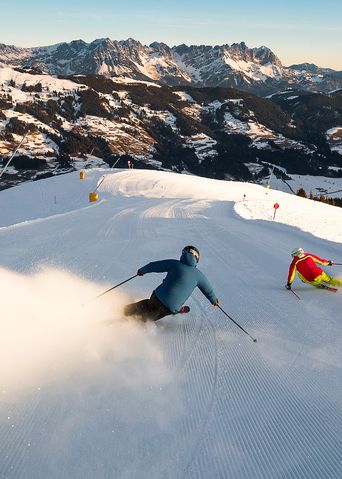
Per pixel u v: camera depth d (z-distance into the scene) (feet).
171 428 11.66
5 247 36.76
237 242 41.63
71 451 10.57
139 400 12.85
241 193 155.12
